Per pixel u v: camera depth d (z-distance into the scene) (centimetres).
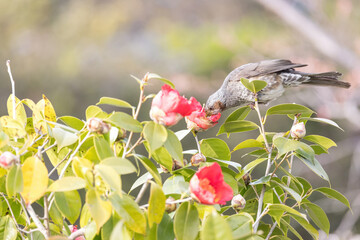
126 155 370
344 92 1816
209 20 2675
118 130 397
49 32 2944
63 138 364
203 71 2202
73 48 2853
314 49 2173
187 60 2384
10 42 2916
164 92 356
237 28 2386
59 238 338
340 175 1975
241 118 507
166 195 392
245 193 467
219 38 2234
